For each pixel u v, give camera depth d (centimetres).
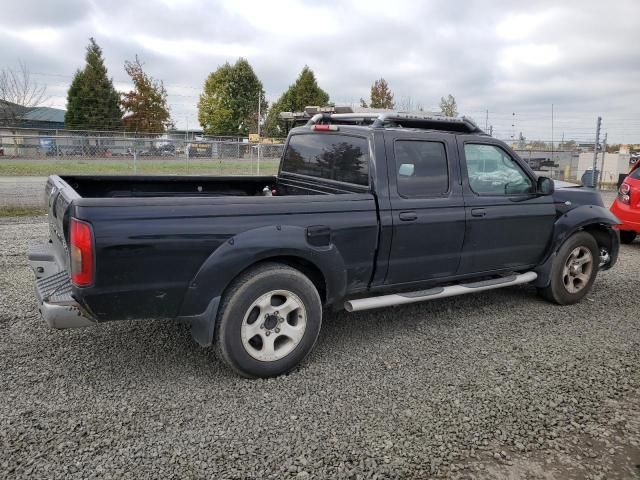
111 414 312
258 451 281
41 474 256
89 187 467
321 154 475
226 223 340
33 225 925
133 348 408
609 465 281
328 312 508
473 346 433
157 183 498
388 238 409
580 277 553
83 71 4288
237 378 364
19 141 2581
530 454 288
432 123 464
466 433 304
